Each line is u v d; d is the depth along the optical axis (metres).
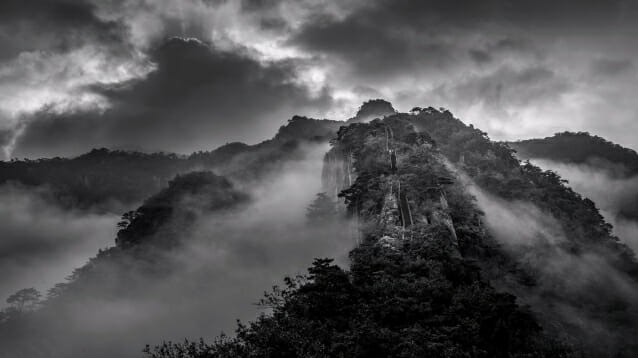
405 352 36.09
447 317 43.47
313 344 34.78
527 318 46.12
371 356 37.03
